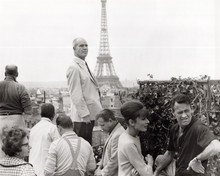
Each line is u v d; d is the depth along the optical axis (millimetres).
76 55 6883
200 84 6285
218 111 6254
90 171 5371
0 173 3588
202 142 3787
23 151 3730
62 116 5211
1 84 7223
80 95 6582
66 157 4969
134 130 4277
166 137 6254
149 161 4402
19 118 7246
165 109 6266
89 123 6727
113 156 4852
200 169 3805
